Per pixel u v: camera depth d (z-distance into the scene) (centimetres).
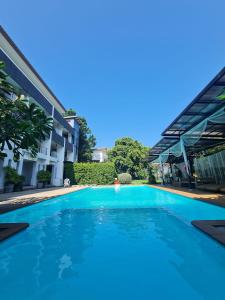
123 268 301
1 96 483
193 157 1956
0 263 322
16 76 1392
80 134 3628
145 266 306
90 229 512
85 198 1215
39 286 256
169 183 2438
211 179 1465
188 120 1103
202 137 1370
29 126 439
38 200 927
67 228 523
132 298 229
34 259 336
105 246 392
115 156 3531
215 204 703
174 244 395
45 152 2016
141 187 2133
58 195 1155
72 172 2592
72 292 241
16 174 1327
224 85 738
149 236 448
